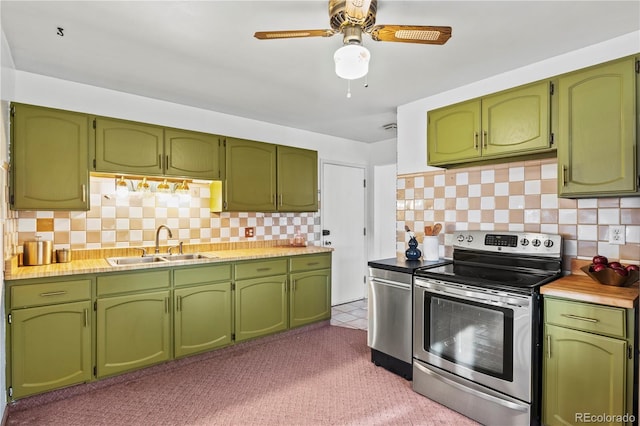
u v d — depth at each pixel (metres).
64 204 2.42
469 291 2.08
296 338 3.37
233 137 3.29
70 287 2.24
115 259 2.78
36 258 2.40
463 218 2.83
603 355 1.66
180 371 2.65
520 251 2.35
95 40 2.05
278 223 3.97
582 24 1.90
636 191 1.77
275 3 1.70
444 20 1.86
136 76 2.57
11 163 2.23
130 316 2.47
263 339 3.26
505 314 1.92
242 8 1.74
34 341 2.12
